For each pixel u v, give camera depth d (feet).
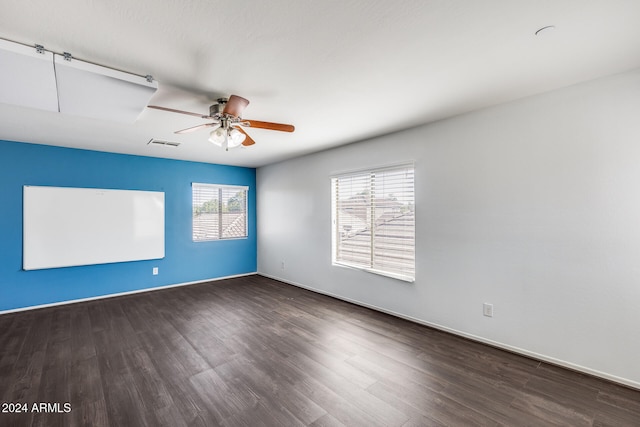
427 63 6.52
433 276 10.75
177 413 6.29
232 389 7.13
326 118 10.06
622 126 7.07
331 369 8.03
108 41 5.50
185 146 13.79
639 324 6.94
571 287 7.82
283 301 14.26
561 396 6.78
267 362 8.41
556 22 5.14
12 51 5.40
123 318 11.95
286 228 17.89
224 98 8.18
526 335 8.61
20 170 12.88
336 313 12.52
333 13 4.82
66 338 10.04
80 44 5.57
